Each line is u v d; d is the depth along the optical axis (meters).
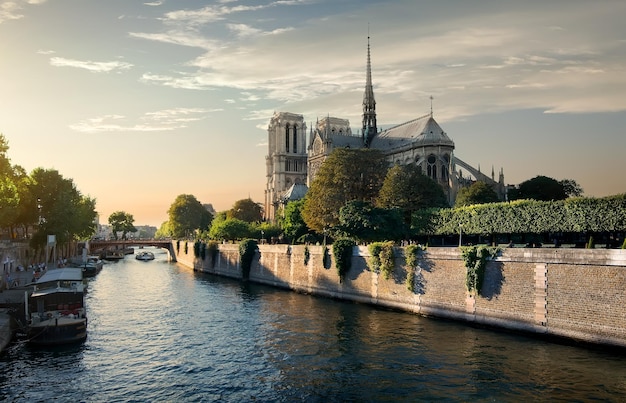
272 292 85.56
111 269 140.12
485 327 52.22
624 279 41.53
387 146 166.75
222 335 52.19
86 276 114.62
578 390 34.19
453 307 56.31
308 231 123.44
